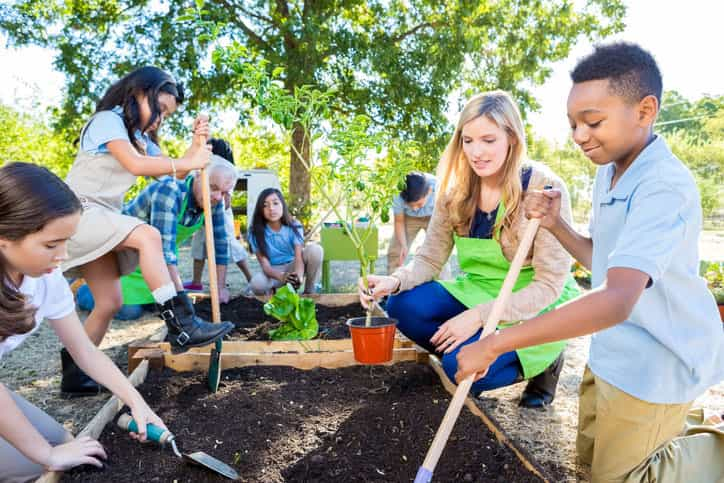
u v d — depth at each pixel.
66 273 2.82
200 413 2.43
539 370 2.66
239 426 2.32
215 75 10.27
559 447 2.43
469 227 2.80
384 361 2.64
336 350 3.24
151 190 4.11
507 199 2.53
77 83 10.12
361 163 2.76
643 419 1.93
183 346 2.53
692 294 1.91
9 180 1.54
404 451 2.10
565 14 11.59
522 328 1.58
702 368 1.90
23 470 1.90
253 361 3.02
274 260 5.10
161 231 3.98
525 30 11.68
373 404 2.49
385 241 11.27
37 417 2.04
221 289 4.75
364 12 11.96
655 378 1.90
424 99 10.62
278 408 2.49
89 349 2.12
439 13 11.61
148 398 2.57
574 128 1.81
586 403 2.27
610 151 1.80
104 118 2.71
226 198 5.17
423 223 5.36
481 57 11.81
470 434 2.18
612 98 1.71
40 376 3.32
